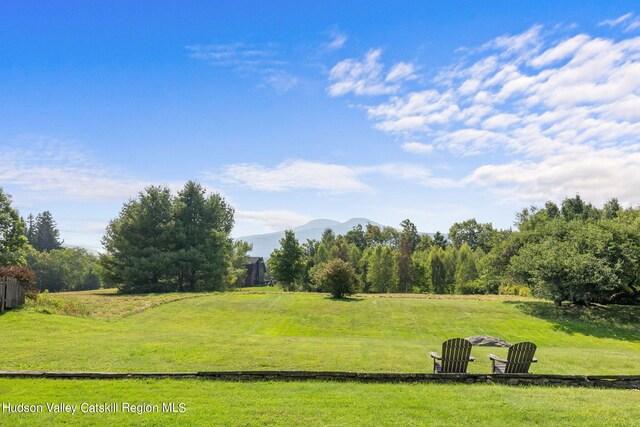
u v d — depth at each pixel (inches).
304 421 274.8
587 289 1186.6
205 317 1124.5
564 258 1207.6
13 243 1841.8
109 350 508.4
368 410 298.2
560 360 572.4
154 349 517.0
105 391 339.3
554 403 319.6
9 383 358.3
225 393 338.6
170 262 2001.7
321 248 2970.0
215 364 454.0
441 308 1289.4
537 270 1249.4
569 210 1993.1
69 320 826.8
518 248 1541.6
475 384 389.4
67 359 462.0
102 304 1204.5
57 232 4960.6
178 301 1338.6
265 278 3757.4
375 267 2578.7
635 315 1182.9
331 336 978.1
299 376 390.9
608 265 1159.6
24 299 920.9
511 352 416.8
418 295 1705.2
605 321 1139.9
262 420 275.4
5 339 582.6
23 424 264.8
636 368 537.0
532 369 510.9
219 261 2175.2
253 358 483.2
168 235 2090.3
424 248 3683.6
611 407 309.9
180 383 367.6
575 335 1031.0
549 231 1477.6
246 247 2947.8
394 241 4050.2
